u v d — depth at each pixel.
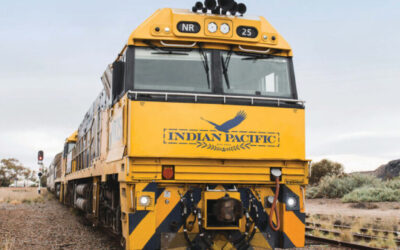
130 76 6.83
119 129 7.45
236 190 6.71
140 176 6.44
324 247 9.42
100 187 11.42
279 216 7.02
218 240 6.66
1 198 29.56
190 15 7.08
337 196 25.17
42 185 99.62
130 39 6.95
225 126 6.78
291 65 7.48
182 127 6.62
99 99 11.11
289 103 7.19
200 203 6.71
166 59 7.01
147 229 6.36
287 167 7.00
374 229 11.59
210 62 7.11
